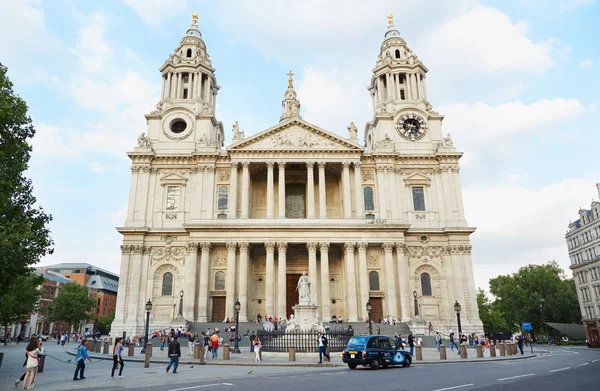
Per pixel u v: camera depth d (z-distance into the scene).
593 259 98.56
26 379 19.94
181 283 64.44
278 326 54.16
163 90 79.00
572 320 105.06
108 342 48.97
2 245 26.31
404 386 18.55
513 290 111.00
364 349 27.81
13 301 70.81
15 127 33.84
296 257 68.44
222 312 62.81
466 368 28.17
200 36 84.44
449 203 69.31
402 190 70.75
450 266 66.38
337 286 66.38
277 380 21.67
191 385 20.12
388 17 88.75
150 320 62.84
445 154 71.12
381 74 81.06
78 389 19.48
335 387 18.50
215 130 78.69
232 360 34.88
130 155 69.50
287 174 75.19
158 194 69.19
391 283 62.19
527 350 60.28
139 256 65.00
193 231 63.53
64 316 119.25
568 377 21.73
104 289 166.50
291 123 70.31
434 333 59.66
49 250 36.09
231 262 62.25
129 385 20.75
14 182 33.19
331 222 64.62
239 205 68.12
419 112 75.94
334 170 73.31
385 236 64.12
